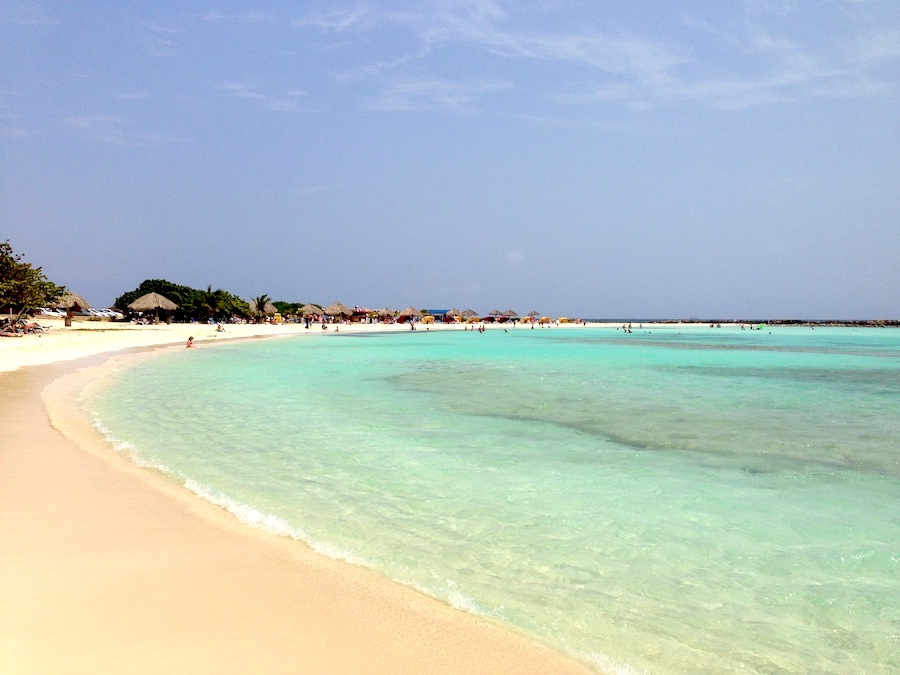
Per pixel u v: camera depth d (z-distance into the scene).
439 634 3.39
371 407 12.25
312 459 7.73
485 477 6.96
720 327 114.00
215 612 3.50
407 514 5.62
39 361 21.02
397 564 4.42
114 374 17.95
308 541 4.84
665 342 48.44
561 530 5.25
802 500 6.19
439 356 28.36
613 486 6.64
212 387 15.33
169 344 33.69
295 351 30.81
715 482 6.84
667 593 4.07
